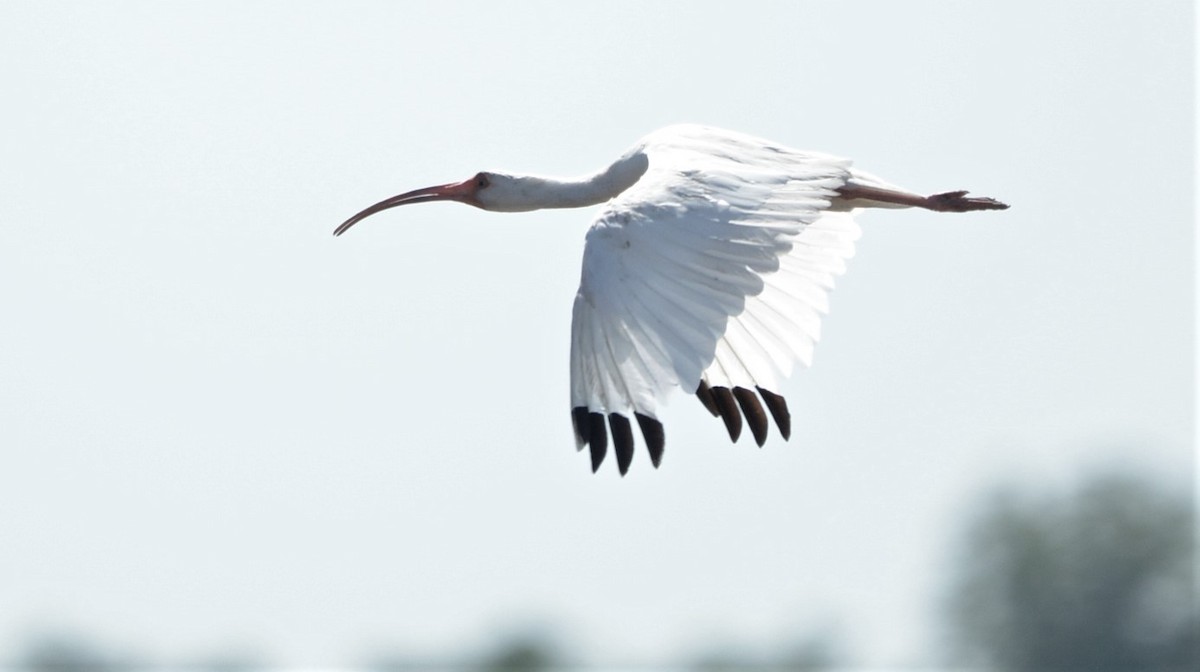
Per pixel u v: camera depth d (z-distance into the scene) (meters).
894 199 18.89
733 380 17.91
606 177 21.00
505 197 21.69
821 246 18.52
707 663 55.88
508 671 54.69
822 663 56.16
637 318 15.80
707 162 16.97
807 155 17.86
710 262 15.91
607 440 15.76
